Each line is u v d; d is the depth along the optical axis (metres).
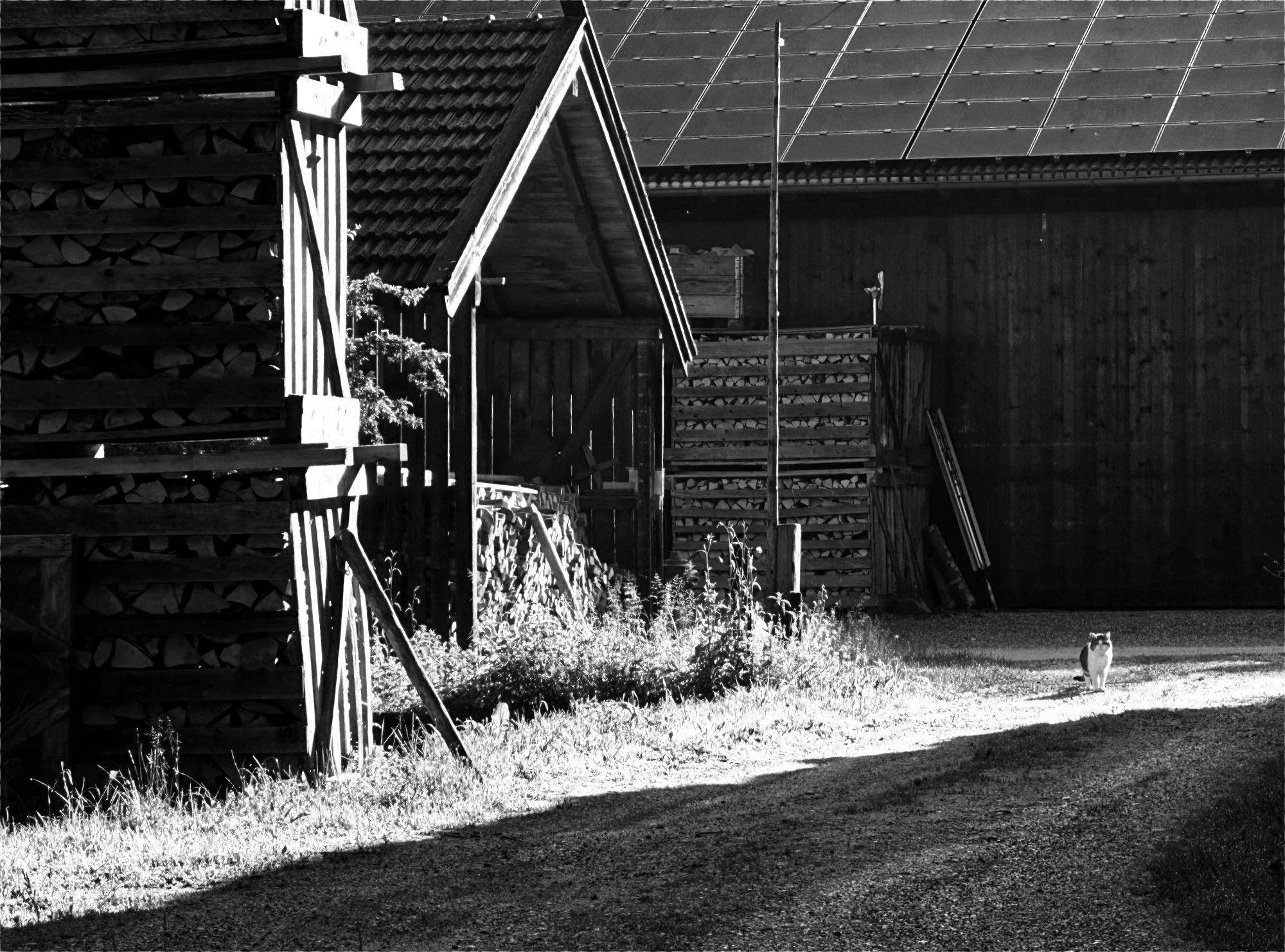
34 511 12.01
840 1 35.59
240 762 11.99
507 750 12.58
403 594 19.66
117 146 12.00
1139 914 7.41
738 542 20.20
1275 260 29.56
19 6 11.78
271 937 7.40
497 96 22.05
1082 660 17.88
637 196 24.30
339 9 12.64
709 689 16.77
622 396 25.88
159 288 11.84
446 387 19.20
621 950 7.06
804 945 7.06
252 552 11.99
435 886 8.34
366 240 20.11
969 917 7.46
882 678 17.61
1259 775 10.54
